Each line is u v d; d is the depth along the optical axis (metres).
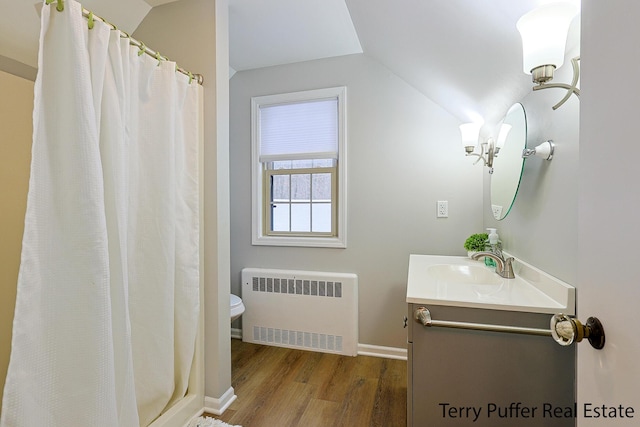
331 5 1.79
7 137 1.40
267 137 2.59
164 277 1.35
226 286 1.72
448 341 1.12
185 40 1.67
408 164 2.27
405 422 1.55
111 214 1.09
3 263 1.40
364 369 2.10
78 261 0.94
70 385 0.93
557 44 0.85
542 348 1.03
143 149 1.29
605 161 0.52
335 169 2.49
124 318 1.10
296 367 2.12
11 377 0.83
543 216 1.21
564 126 1.05
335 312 2.33
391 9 1.42
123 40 1.16
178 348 1.49
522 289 1.24
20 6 1.42
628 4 0.46
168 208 1.35
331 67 2.40
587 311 0.58
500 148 1.62
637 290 0.45
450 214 2.21
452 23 1.21
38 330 0.88
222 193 1.69
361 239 2.36
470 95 1.75
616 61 0.49
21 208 1.45
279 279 2.46
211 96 1.63
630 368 0.46
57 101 0.92
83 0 1.59
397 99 2.28
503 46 1.14
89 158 0.94
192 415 1.55
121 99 1.13
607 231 0.52
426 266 1.75
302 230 2.60
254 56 2.38
